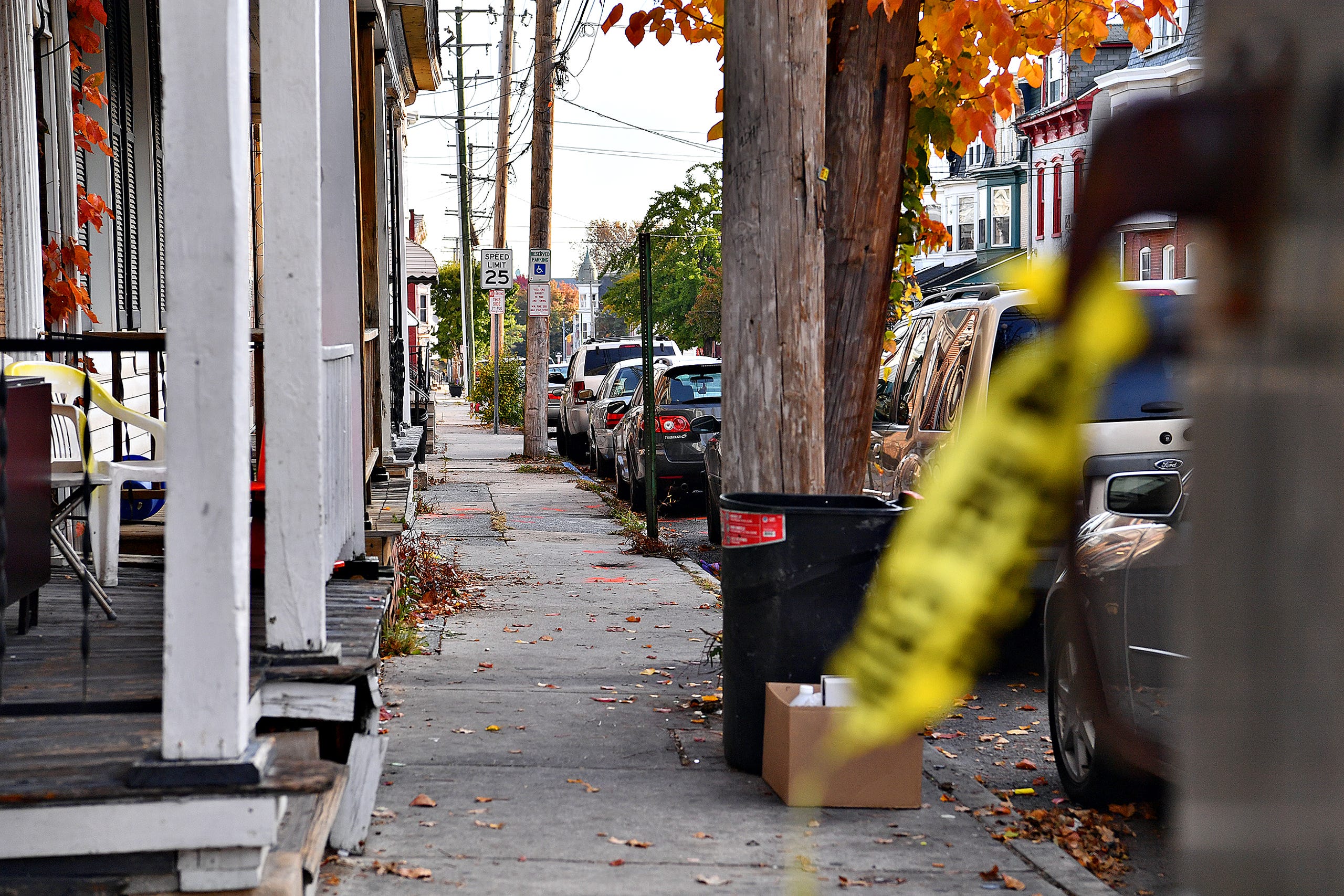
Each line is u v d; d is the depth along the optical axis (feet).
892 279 32.60
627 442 74.13
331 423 22.40
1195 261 1.50
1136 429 22.21
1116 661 18.63
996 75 27.78
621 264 271.28
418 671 31.76
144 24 42.01
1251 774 1.46
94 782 12.90
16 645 19.19
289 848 14.80
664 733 25.85
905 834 19.70
